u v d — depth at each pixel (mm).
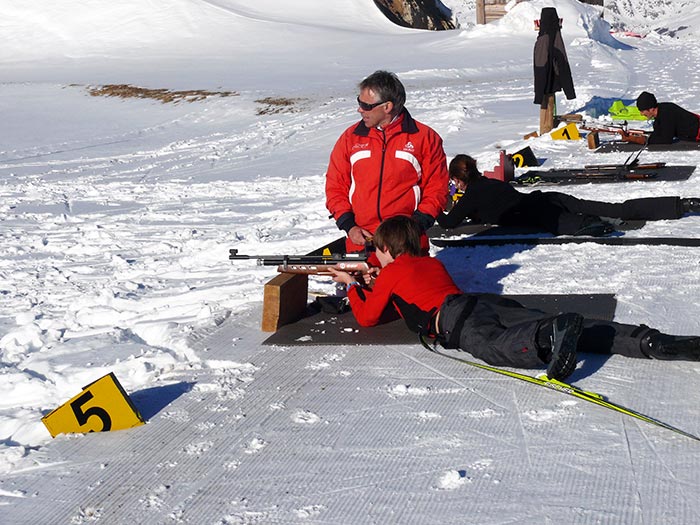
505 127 16797
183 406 5066
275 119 23703
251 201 12602
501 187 8320
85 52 41438
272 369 5500
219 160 18250
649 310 5941
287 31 42281
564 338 4656
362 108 6219
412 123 6305
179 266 8859
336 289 7141
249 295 7234
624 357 5145
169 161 18766
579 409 4551
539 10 39156
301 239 9258
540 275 6984
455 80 27688
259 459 4352
